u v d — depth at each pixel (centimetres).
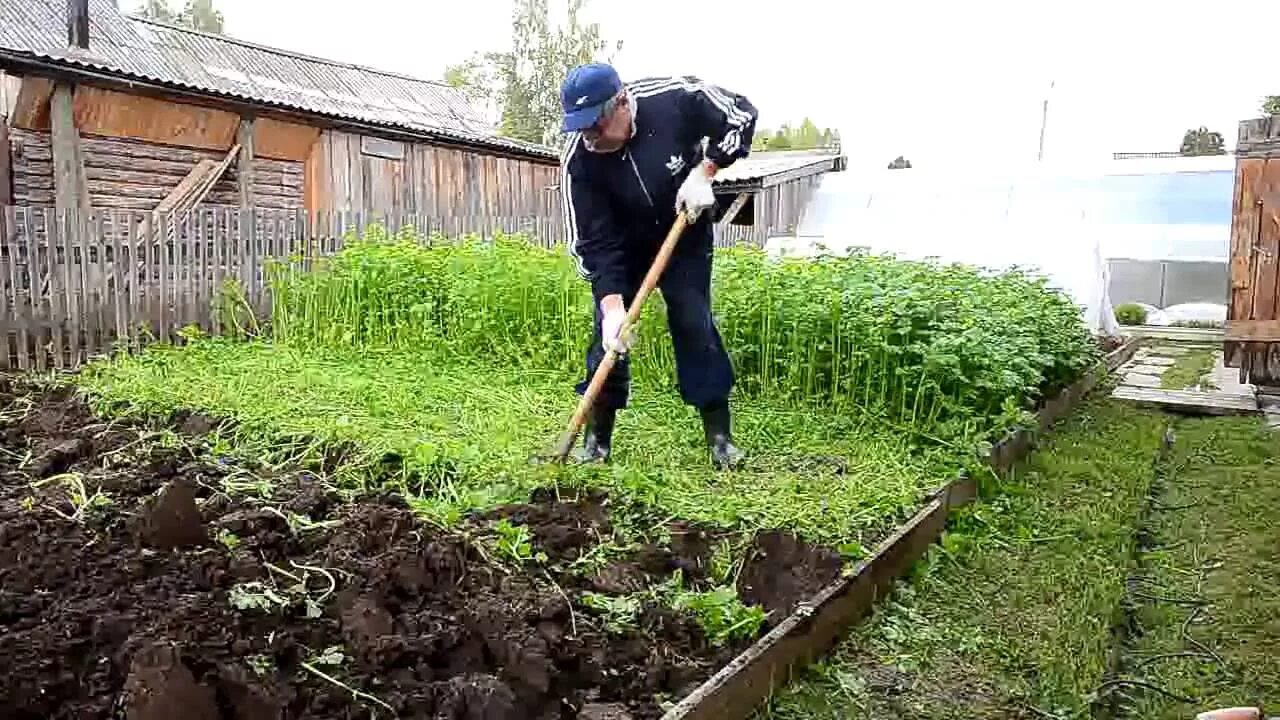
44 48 1057
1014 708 300
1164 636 357
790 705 295
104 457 471
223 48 1477
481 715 251
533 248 919
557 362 766
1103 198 1895
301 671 267
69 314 821
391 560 319
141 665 236
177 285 919
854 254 809
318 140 1358
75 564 319
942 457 501
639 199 459
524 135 4034
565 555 366
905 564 393
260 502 404
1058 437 652
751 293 654
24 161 1068
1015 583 395
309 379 648
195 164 1227
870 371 605
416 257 870
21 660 253
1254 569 421
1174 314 1811
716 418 494
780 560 372
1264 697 312
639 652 299
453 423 554
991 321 630
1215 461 609
